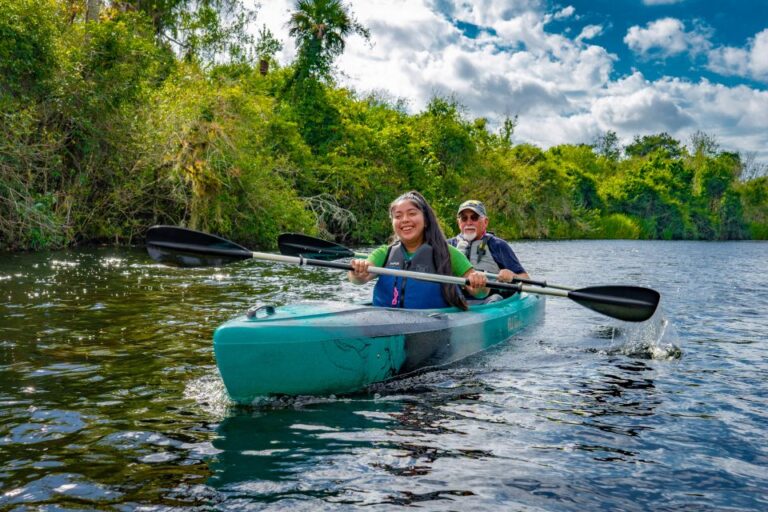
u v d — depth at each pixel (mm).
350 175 21438
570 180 43688
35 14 11695
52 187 13312
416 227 4105
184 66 17625
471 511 1924
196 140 14414
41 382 3236
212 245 3957
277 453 2361
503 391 3279
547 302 7098
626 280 10492
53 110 12727
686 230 55062
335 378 3197
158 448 2389
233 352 2938
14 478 2104
